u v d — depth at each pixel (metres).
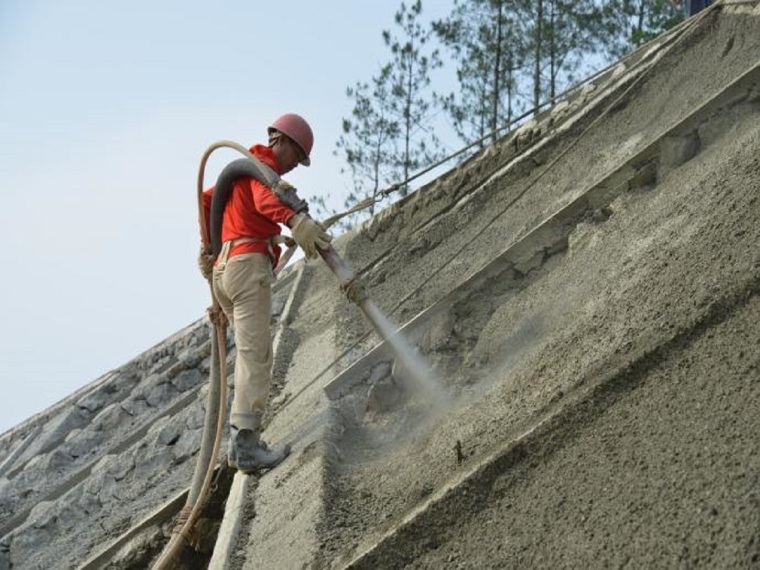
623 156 6.65
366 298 5.54
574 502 3.66
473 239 7.09
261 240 5.57
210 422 6.02
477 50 20.36
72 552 7.47
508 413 4.59
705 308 4.01
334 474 5.04
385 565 3.96
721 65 6.44
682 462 3.49
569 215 6.28
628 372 3.99
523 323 5.61
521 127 8.53
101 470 8.68
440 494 4.05
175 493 7.38
